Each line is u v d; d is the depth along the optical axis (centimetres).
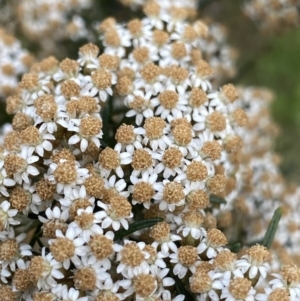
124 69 25
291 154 35
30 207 22
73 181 22
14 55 30
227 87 25
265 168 31
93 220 21
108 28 27
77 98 23
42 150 22
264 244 23
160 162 23
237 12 37
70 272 21
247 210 27
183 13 26
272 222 23
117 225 21
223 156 24
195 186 22
